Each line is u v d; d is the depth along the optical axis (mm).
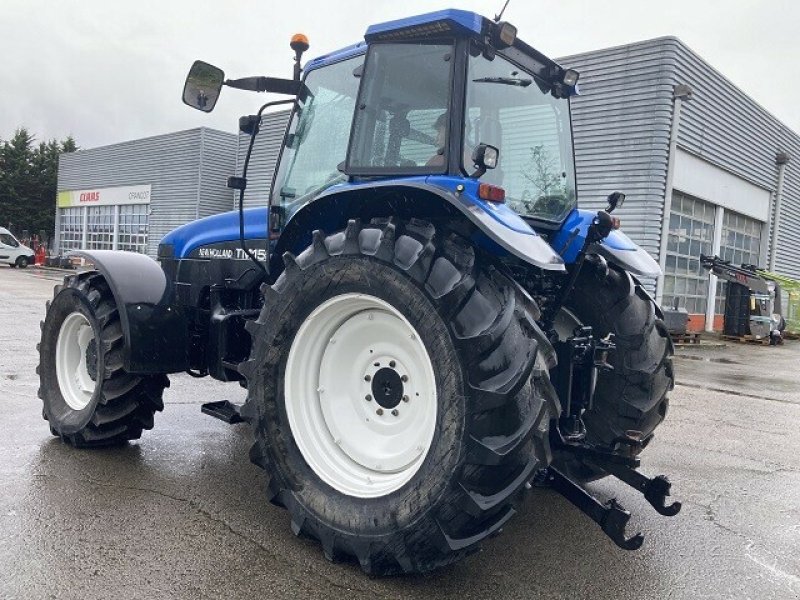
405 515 2527
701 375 9578
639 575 2863
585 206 14172
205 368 4348
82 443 4191
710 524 3523
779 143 19578
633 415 3545
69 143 51531
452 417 2455
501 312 2539
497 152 2699
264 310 3080
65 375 4500
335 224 3279
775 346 15055
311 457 2951
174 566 2701
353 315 2977
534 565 2912
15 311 12844
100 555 2771
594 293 3670
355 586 2604
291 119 3852
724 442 5402
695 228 16438
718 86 15523
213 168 25734
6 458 4020
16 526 3025
